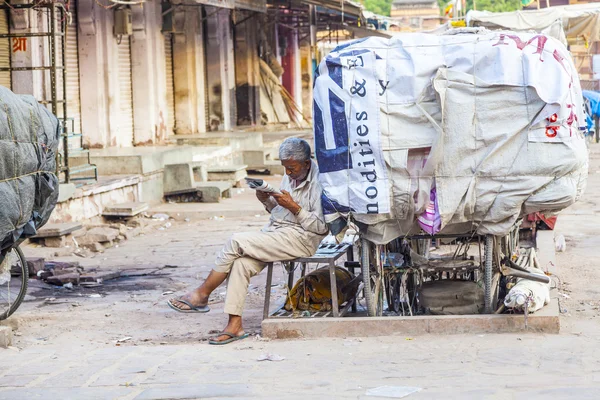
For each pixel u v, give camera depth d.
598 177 24.55
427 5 66.44
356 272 9.95
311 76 43.31
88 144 21.33
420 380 6.47
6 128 8.13
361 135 8.12
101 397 6.32
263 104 35.16
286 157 8.40
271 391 6.30
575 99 8.07
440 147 7.99
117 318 9.77
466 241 9.07
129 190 18.28
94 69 21.11
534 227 13.18
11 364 7.57
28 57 17.70
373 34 36.00
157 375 6.94
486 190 8.04
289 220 8.52
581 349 7.32
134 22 23.42
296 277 11.92
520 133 7.99
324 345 7.88
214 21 29.22
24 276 9.28
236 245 8.38
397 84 8.10
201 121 28.31
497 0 60.84
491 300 8.34
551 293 9.03
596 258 12.60
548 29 14.91
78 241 15.01
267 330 8.28
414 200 8.16
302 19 38.34
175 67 27.44
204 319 9.62
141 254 14.47
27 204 8.52
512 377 6.46
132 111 23.75
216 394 6.27
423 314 8.80
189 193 20.12
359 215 8.21
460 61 8.05
